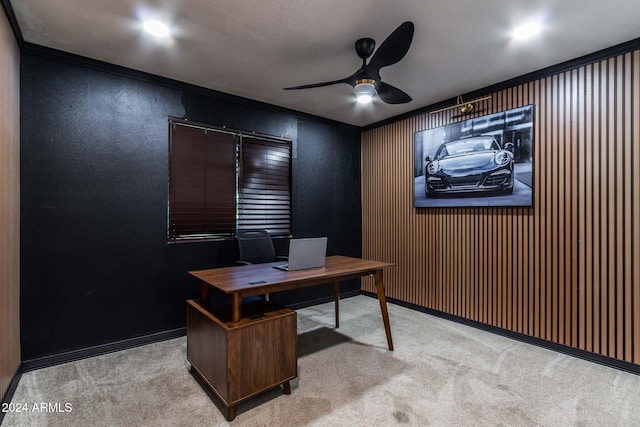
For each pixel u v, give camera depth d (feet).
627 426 5.65
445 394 6.64
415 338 9.76
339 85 10.44
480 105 10.69
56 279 8.11
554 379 7.28
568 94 8.71
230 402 5.78
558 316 8.85
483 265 10.61
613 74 7.95
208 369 6.52
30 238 7.78
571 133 8.64
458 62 8.84
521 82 9.66
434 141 12.03
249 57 8.59
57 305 8.11
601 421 5.79
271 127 12.37
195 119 10.48
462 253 11.22
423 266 12.51
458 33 7.42
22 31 7.26
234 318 6.18
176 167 10.19
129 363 8.09
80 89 8.48
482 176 10.55
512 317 9.83
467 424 5.69
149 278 9.48
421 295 12.56
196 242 10.40
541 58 8.58
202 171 10.74
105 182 8.81
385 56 6.73
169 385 7.01
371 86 7.79
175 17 6.82
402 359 8.29
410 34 6.09
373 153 14.84
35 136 7.86
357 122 14.73
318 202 13.88
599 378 7.34
